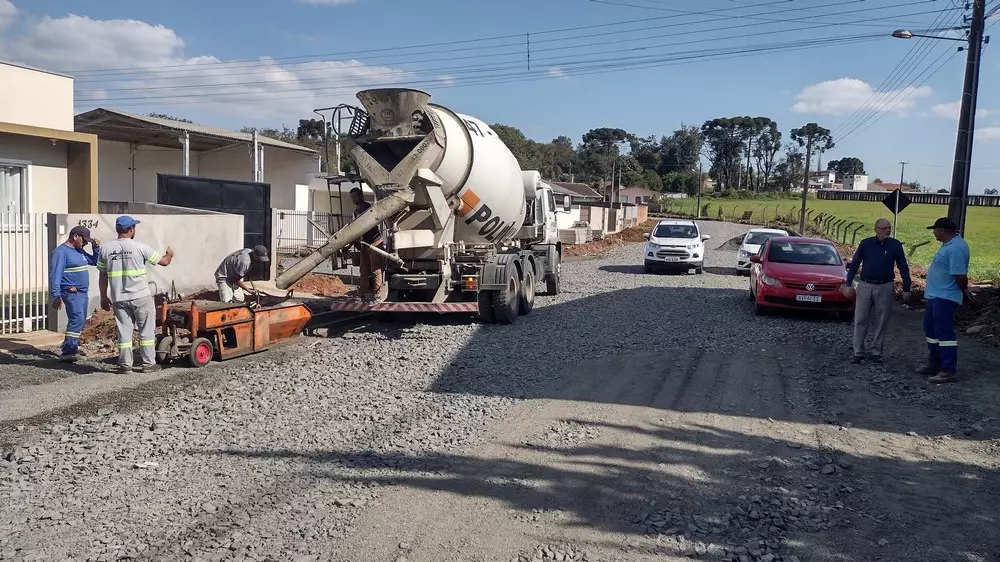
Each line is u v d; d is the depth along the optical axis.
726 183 148.00
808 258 14.34
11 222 10.94
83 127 24.03
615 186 110.81
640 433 6.49
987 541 4.49
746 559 4.17
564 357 9.70
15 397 7.32
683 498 5.04
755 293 14.70
